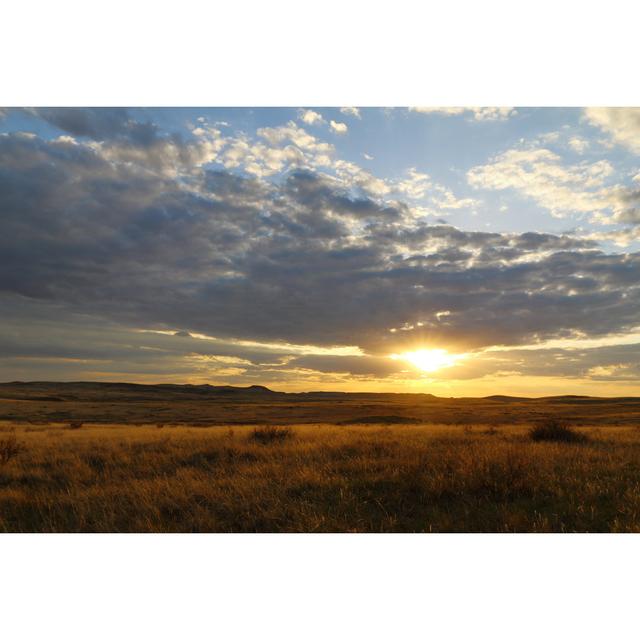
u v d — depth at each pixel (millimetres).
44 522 6391
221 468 9664
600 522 6008
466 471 7918
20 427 31953
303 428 23922
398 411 79688
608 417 52062
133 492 7660
